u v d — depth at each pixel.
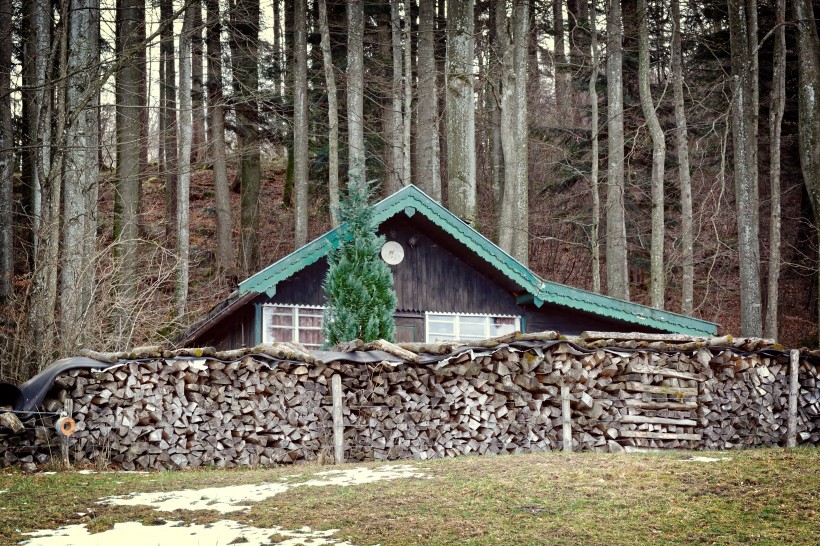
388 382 14.80
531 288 21.17
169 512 10.05
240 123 34.53
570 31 36.22
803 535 8.67
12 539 8.99
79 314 18.17
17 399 13.51
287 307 20.61
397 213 21.50
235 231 38.94
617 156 29.28
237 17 28.33
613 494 10.27
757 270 27.36
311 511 9.93
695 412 15.33
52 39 23.55
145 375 14.12
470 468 12.12
